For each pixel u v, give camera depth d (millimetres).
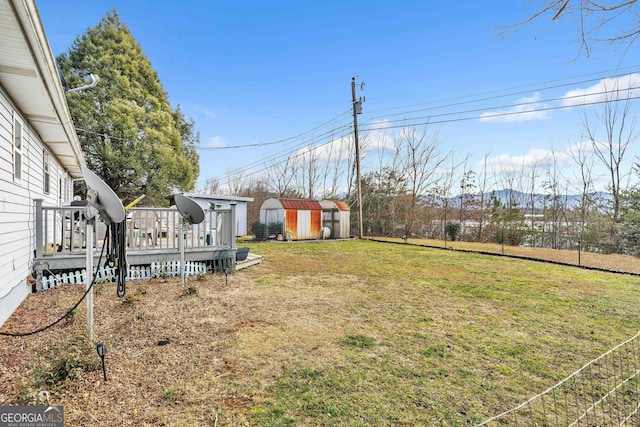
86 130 14922
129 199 16594
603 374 2854
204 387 2525
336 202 16656
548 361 3100
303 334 3650
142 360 2924
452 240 16422
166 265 6254
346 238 16469
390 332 3771
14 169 4344
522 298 5285
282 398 2400
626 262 9070
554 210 15398
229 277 6555
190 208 5465
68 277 5367
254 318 4145
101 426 2016
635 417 2268
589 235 12430
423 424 2141
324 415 2209
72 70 15539
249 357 3055
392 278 6777
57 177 8773
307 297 5207
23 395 2186
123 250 3434
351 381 2664
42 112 4961
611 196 13625
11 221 4133
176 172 17891
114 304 4477
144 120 16656
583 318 4332
